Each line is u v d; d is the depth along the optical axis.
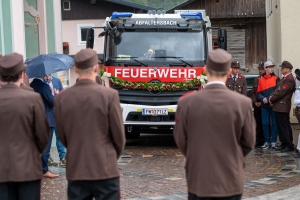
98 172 6.07
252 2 38.88
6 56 6.50
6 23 13.43
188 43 15.25
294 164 12.52
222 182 5.52
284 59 16.06
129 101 15.16
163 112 15.08
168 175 11.32
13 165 6.32
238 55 39.41
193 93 5.71
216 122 5.54
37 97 6.48
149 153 14.36
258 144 15.55
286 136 14.41
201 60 15.17
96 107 6.11
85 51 6.21
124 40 15.27
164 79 15.05
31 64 10.86
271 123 15.18
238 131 5.61
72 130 6.14
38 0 16.77
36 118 6.44
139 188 10.04
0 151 6.35
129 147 15.56
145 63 15.12
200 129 5.56
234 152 5.59
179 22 15.32
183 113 5.65
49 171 11.08
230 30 39.41
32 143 6.48
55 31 17.62
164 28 15.29
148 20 15.34
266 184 10.30
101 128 6.13
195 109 5.59
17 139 6.38
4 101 6.38
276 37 18.58
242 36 39.31
